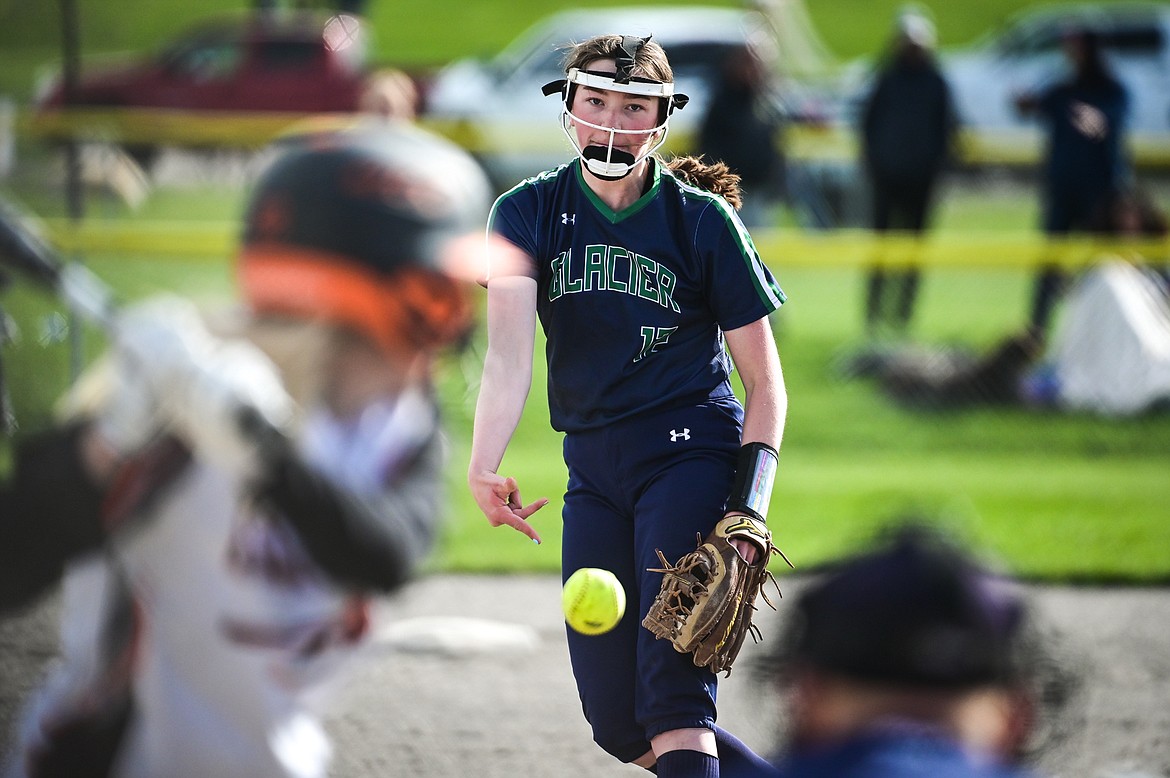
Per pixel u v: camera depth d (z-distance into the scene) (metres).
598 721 12.16
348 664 7.60
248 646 7.18
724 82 39.16
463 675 18.11
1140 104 64.19
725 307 12.24
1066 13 68.81
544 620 20.47
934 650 5.58
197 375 6.72
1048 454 31.44
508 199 12.29
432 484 7.34
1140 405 34.31
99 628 7.27
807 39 70.31
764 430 12.02
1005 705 5.83
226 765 7.27
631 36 12.15
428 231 6.75
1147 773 15.01
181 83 65.56
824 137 46.88
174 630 7.19
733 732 16.08
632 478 12.27
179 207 41.56
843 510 26.47
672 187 12.30
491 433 12.03
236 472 6.92
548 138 47.66
